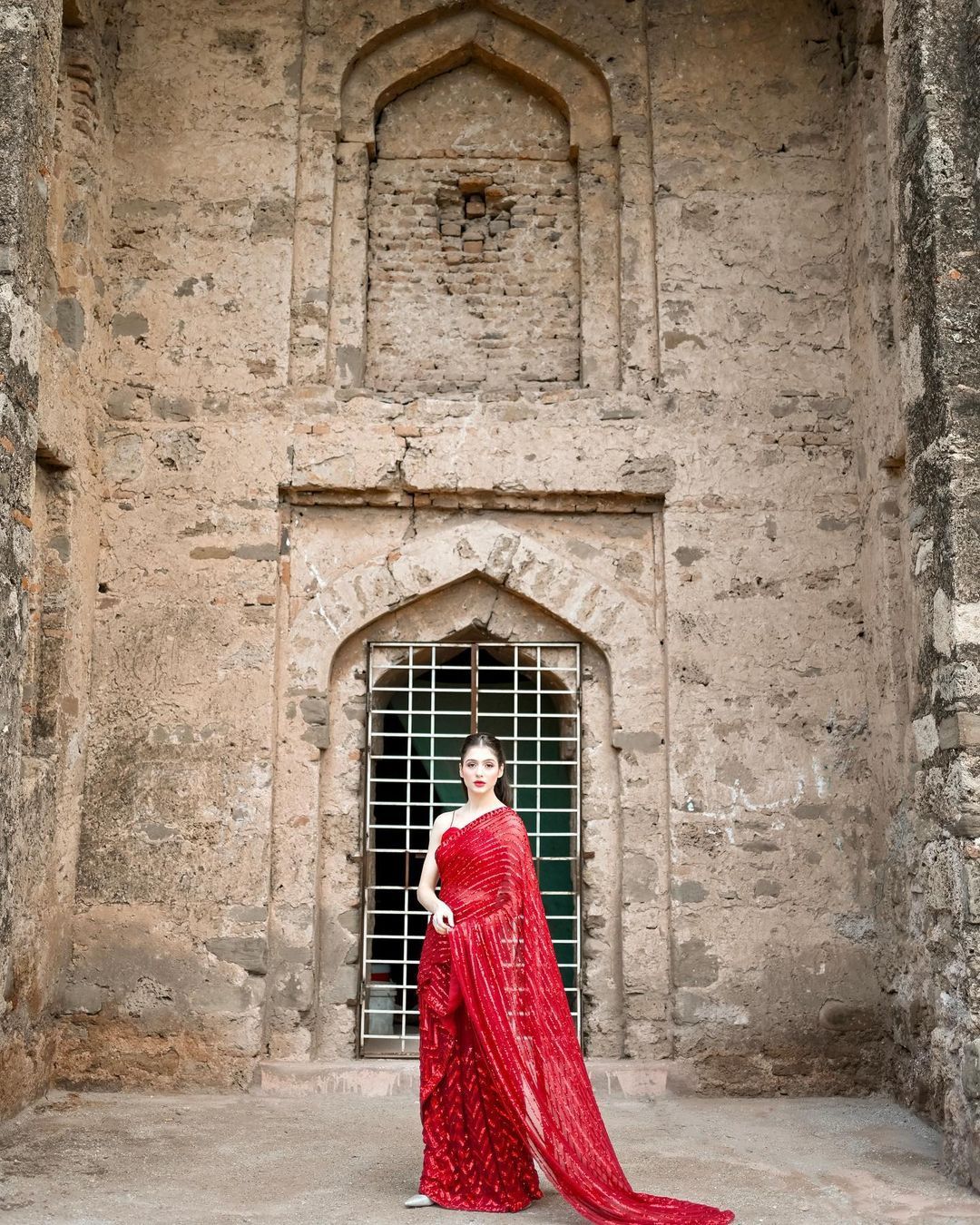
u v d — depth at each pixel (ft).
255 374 20.77
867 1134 16.52
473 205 22.39
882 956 19.30
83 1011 18.89
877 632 19.67
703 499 20.57
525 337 21.81
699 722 19.98
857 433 20.75
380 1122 16.92
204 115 21.54
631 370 21.08
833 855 19.75
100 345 20.45
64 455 18.69
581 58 22.31
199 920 19.19
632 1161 15.07
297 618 20.31
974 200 15.81
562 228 22.20
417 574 20.49
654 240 21.50
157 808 19.49
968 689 14.79
